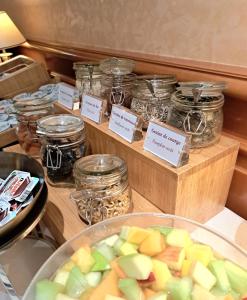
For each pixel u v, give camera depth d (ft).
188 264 1.36
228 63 2.26
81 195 1.87
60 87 3.18
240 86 2.09
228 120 2.32
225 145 2.06
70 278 1.34
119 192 1.89
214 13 2.20
